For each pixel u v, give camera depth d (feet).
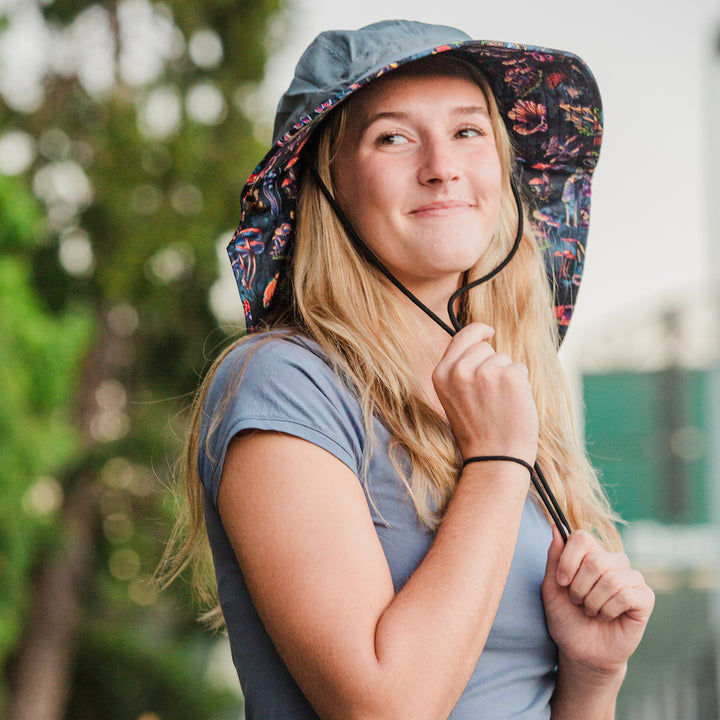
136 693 54.54
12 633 42.39
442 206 7.00
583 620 6.68
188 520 7.37
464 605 5.50
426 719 5.29
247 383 6.13
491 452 6.16
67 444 42.04
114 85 56.24
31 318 42.11
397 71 7.07
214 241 55.16
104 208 53.11
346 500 5.80
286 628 5.51
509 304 8.27
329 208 7.22
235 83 57.31
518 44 7.43
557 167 8.59
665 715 36.73
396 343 7.04
